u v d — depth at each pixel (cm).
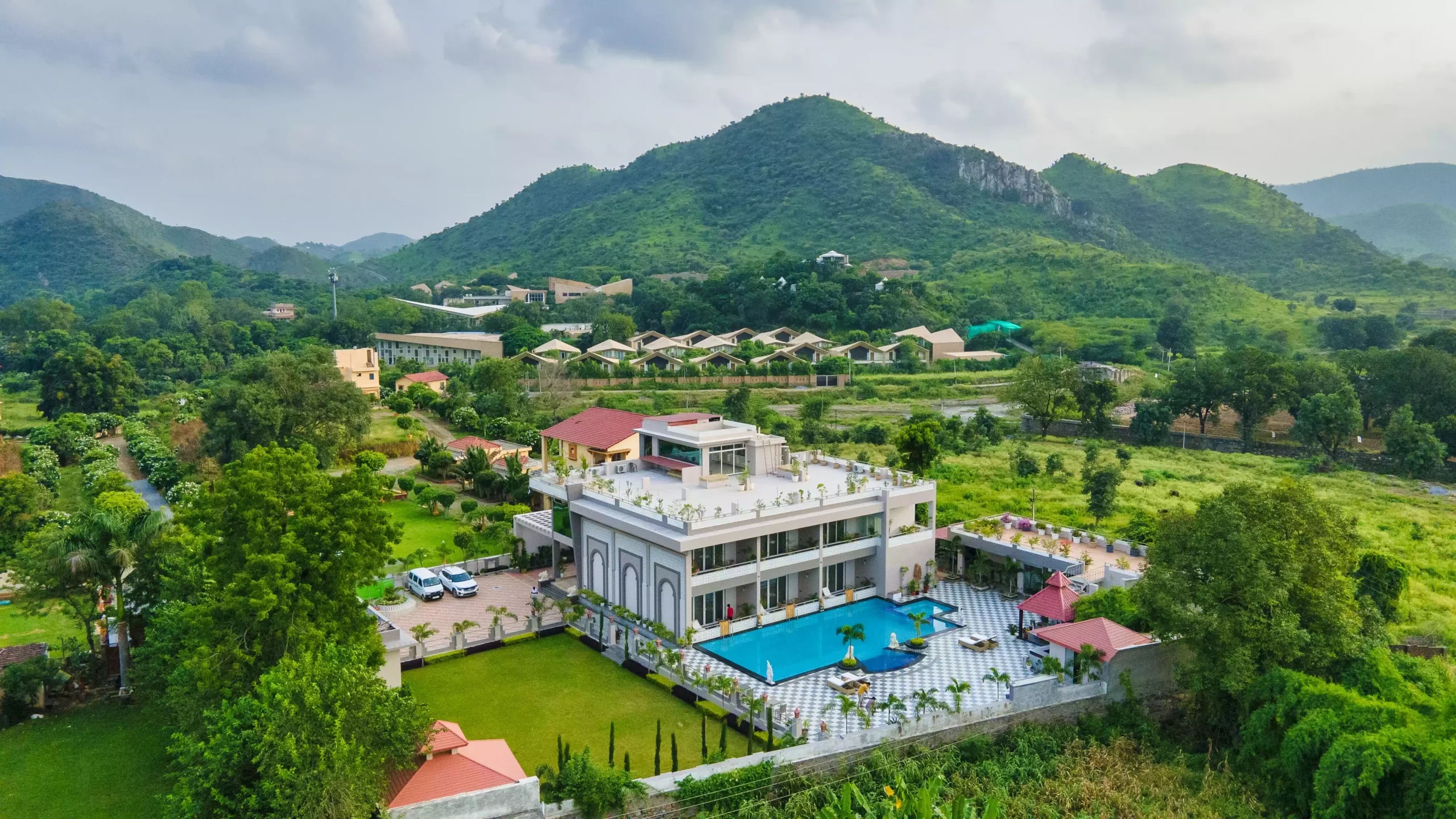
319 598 3272
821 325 18762
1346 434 9294
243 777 2600
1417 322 19288
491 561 5931
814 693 3969
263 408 7956
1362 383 10725
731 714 3759
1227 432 11088
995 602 5225
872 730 3338
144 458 9025
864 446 9875
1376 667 3334
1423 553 5984
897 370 16012
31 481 6312
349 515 3362
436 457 8362
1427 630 4334
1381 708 2922
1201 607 3475
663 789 2978
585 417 7000
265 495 3198
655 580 4662
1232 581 3369
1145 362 16575
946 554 5762
